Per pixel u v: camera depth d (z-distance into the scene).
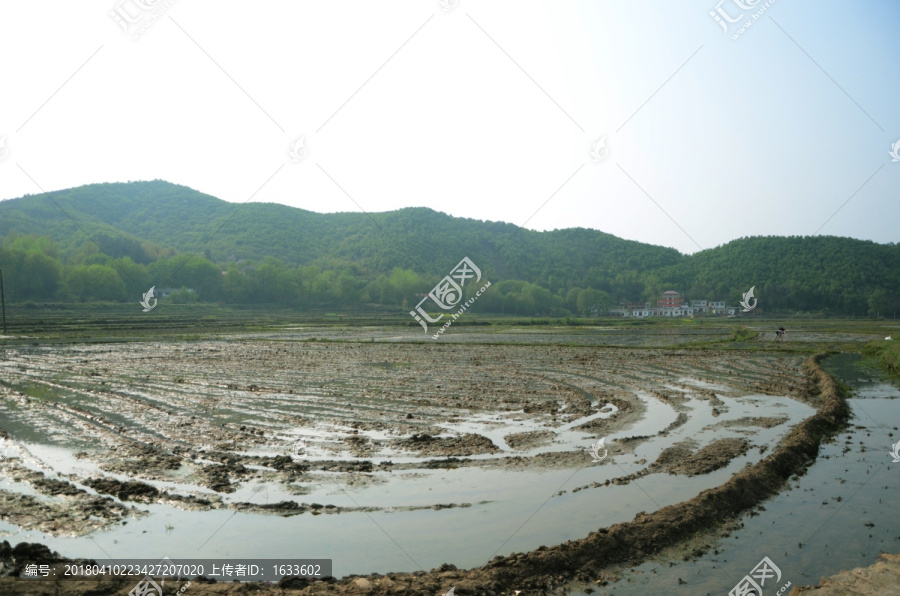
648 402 24.45
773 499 12.95
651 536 10.46
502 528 11.00
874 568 9.16
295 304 153.62
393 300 166.25
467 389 27.36
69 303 113.81
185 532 10.73
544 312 175.88
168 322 92.62
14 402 23.30
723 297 191.00
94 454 15.63
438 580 8.77
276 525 11.09
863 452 16.94
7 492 12.62
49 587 8.39
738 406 23.69
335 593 8.34
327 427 19.09
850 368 38.81
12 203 197.75
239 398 24.55
